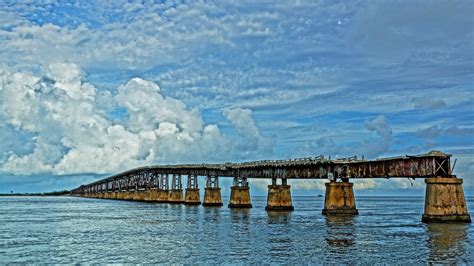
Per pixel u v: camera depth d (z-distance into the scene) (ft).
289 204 419.33
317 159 348.79
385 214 387.75
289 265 145.59
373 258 154.61
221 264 149.18
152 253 172.04
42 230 263.29
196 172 608.19
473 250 167.84
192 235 223.92
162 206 588.50
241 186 497.46
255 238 207.72
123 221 321.32
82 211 478.18
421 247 175.52
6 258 167.22
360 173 307.99
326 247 178.70
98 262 157.17
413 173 260.62
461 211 245.65
